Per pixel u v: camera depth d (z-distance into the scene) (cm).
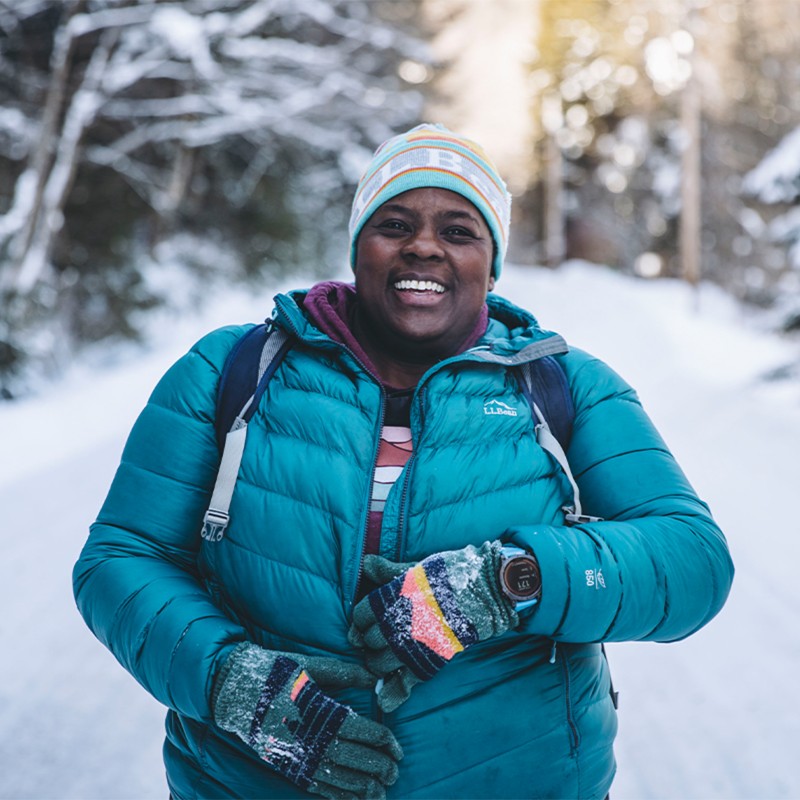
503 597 122
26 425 923
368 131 2089
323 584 131
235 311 1702
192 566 143
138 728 312
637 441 146
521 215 3906
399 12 2288
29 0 1332
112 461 733
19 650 381
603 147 3566
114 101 1446
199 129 1554
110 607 131
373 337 150
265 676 119
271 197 1822
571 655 138
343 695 128
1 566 490
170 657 124
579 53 3434
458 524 134
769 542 524
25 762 287
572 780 134
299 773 117
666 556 131
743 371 1520
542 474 141
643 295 2888
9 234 1252
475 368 143
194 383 144
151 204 1547
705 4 3144
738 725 306
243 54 1585
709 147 3422
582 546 126
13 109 1399
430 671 120
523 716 131
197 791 136
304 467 134
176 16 1370
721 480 676
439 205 144
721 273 3459
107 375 1309
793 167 1373
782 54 3391
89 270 1466
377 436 138
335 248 2094
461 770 128
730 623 407
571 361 154
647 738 299
